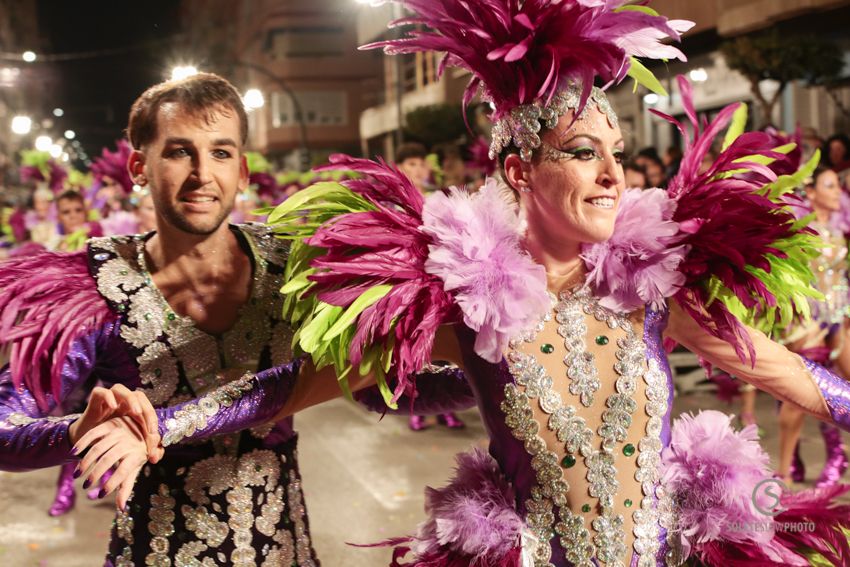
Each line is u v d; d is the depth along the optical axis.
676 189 2.27
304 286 2.20
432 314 2.02
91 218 8.34
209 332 2.39
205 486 2.26
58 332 2.29
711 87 15.42
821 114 13.53
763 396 7.77
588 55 1.97
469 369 2.12
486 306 2.01
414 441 6.86
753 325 2.38
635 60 2.28
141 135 2.36
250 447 2.31
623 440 2.06
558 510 2.04
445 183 9.16
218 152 2.35
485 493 2.09
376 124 35.62
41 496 5.99
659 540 2.09
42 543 5.04
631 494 2.06
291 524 2.37
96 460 1.90
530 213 2.14
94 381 3.65
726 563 2.13
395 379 2.27
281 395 2.16
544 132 2.05
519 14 2.00
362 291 2.02
